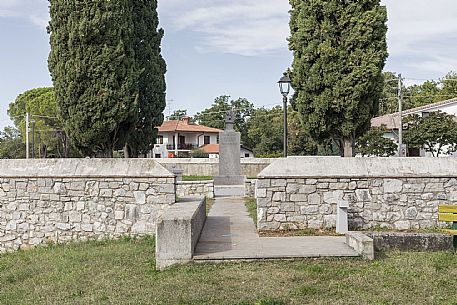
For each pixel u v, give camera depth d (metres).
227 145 21.06
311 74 14.77
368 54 14.31
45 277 8.09
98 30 15.88
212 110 76.62
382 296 6.14
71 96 16.09
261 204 10.50
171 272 7.59
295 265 7.72
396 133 35.41
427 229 10.25
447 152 31.20
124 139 17.31
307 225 10.47
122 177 11.42
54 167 11.88
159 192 11.28
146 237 11.08
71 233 11.64
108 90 16.03
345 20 14.44
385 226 10.45
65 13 16.03
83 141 16.41
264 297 6.16
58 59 16.22
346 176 10.46
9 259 10.45
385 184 10.48
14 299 6.97
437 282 6.67
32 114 53.31
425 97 58.53
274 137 52.38
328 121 15.09
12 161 12.14
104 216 11.51
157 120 22.64
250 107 73.94
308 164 10.66
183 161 29.41
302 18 14.96
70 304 6.34
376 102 15.04
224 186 20.06
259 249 8.55
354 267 7.50
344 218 10.09
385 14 14.49
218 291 6.51
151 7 21.98
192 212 8.82
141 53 21.62
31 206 11.88
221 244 9.08
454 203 10.45
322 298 6.15
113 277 7.58
